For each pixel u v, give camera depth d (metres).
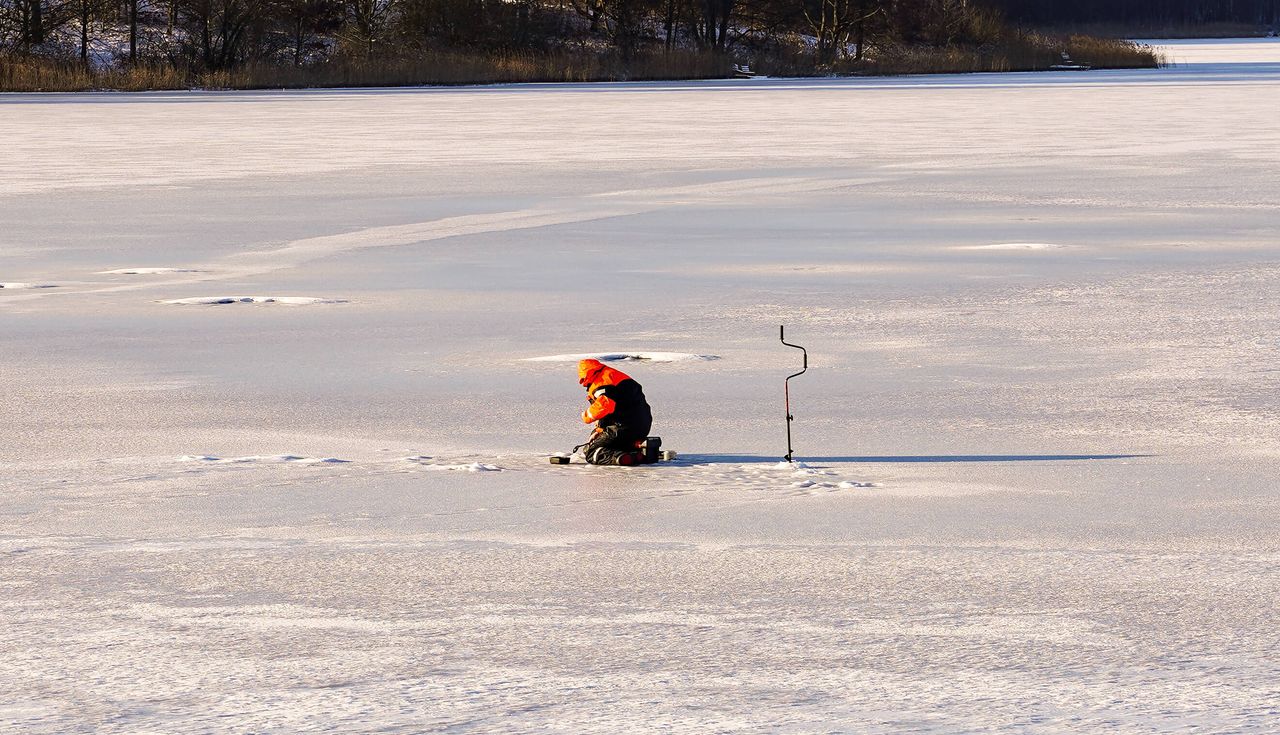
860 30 179.38
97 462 15.34
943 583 11.31
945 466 15.12
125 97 115.56
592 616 10.57
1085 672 9.48
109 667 9.57
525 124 81.69
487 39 153.88
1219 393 18.70
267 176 51.88
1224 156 59.62
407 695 9.09
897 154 61.47
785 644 9.98
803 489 14.17
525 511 13.41
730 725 8.61
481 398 18.59
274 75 135.50
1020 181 49.62
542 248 33.81
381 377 19.97
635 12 166.50
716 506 13.57
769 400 18.42
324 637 10.13
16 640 10.09
